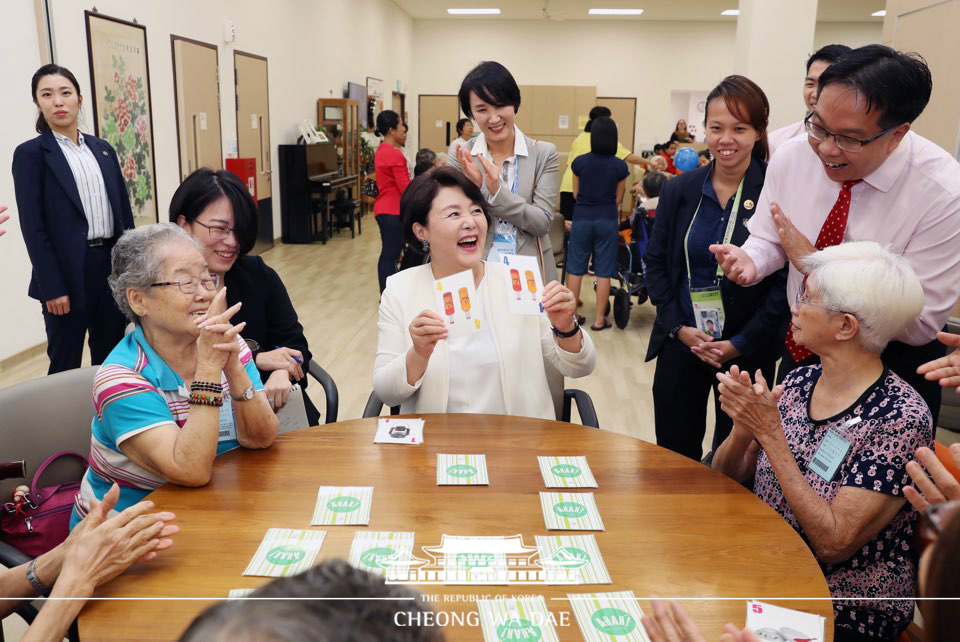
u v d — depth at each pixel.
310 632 0.45
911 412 1.49
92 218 3.59
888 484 1.47
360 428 1.98
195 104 7.07
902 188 1.90
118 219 3.72
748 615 1.18
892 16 4.32
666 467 1.75
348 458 1.78
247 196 2.24
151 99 6.22
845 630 1.57
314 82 10.73
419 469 1.72
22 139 4.68
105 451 1.66
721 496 1.61
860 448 1.53
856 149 1.79
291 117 9.95
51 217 3.47
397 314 2.18
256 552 1.35
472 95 2.96
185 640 0.47
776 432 1.58
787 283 2.29
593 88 15.57
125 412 1.60
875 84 1.69
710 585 1.27
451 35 16.06
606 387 4.70
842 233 2.01
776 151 2.20
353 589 0.50
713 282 2.46
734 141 2.31
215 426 1.61
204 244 2.20
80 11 5.12
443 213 2.07
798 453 1.66
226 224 2.20
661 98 15.70
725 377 1.59
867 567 1.56
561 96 15.67
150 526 1.30
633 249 6.01
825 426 1.61
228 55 7.86
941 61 3.81
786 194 2.14
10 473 1.69
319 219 10.53
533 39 15.79
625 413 4.27
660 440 2.69
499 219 3.01
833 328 1.54
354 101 11.88
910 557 1.57
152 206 6.28
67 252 3.50
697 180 2.47
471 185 2.11
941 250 1.89
